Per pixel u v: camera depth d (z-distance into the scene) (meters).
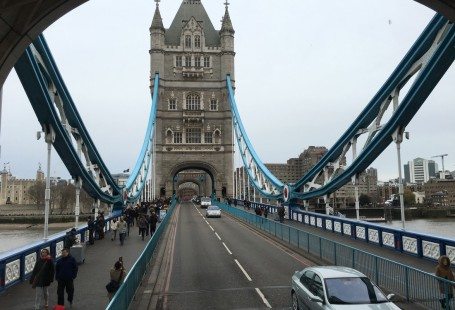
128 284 13.03
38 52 18.59
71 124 25.83
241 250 25.45
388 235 23.19
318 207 82.88
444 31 19.62
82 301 14.18
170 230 37.00
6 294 14.82
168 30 98.31
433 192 167.38
